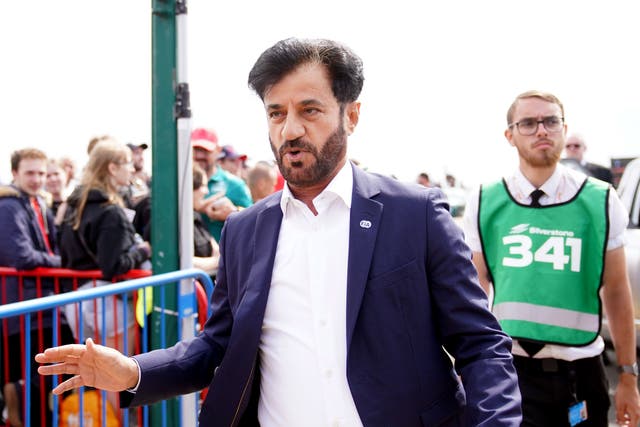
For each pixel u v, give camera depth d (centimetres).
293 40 136
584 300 226
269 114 138
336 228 139
